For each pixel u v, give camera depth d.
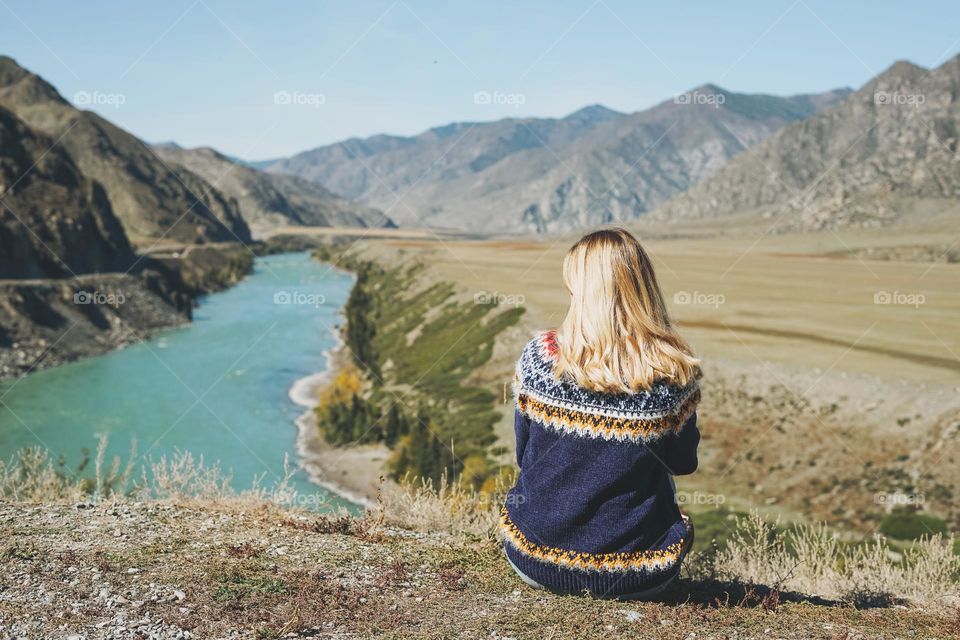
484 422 45.84
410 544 5.73
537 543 4.13
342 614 4.12
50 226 122.12
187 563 4.80
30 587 4.29
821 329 45.47
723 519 26.11
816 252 168.75
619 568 3.99
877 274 89.06
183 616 4.00
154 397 62.41
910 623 4.52
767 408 33.53
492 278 89.81
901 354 37.44
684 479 30.09
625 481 3.92
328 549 5.39
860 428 30.58
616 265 3.86
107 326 93.50
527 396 4.09
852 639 4.02
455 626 3.96
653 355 3.83
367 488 41.75
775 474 29.30
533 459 4.11
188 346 87.62
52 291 93.31
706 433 33.19
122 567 4.66
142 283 114.00
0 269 98.12
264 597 4.32
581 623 3.96
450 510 7.11
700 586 5.04
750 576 6.51
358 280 139.00
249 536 5.63
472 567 5.08
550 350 4.10
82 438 49.44
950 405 30.48
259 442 50.31
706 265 107.69
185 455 8.09
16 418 54.41
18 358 75.69
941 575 6.89
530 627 3.94
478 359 58.81
